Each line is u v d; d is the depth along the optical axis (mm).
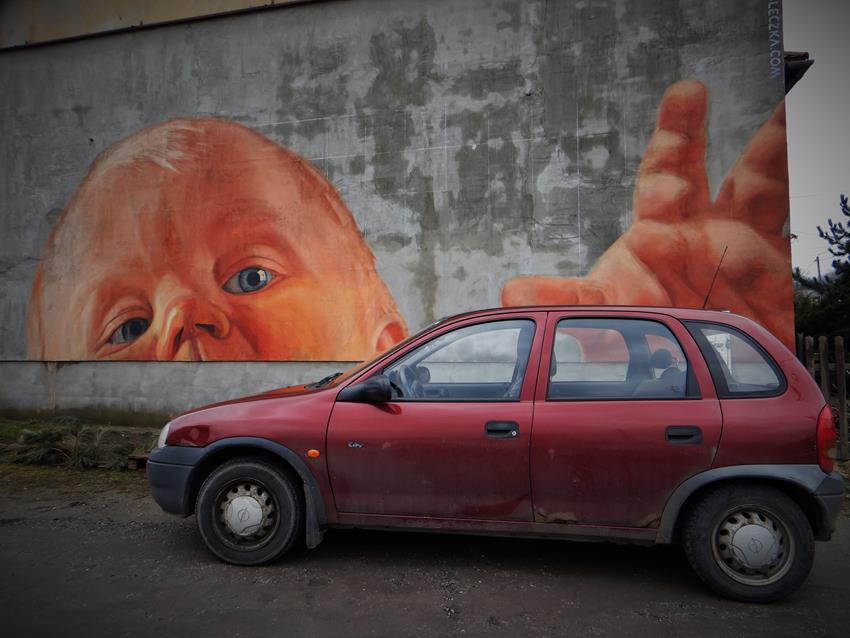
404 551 4090
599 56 7539
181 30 9008
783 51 7000
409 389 3762
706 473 3289
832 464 3268
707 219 7137
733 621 3074
